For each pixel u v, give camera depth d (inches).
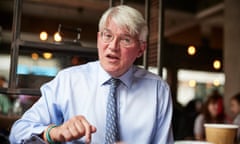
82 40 70.2
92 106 47.3
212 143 51.4
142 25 44.1
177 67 290.0
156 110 49.6
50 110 46.7
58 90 48.0
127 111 47.8
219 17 266.7
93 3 211.5
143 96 49.7
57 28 72.0
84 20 253.9
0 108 140.1
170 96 52.6
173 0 252.1
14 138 43.9
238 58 191.0
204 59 296.4
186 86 400.8
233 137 55.4
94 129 37.7
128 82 49.0
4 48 314.3
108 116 46.0
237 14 196.2
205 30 303.1
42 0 190.7
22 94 59.3
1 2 245.1
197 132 125.6
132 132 47.4
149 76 52.4
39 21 234.4
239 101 133.4
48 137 39.7
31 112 45.6
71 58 68.1
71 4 217.9
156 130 50.2
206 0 249.9
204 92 398.9
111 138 44.6
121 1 68.7
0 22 267.9
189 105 167.6
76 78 49.2
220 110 128.9
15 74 59.5
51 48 61.5
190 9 259.6
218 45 318.0
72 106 47.4
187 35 318.3
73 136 37.0
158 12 75.4
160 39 74.0
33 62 183.5
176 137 152.3
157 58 74.0
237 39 194.1
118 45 42.9
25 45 59.4
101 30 43.8
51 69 79.5
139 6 178.2
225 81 199.6
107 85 48.4
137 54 46.2
